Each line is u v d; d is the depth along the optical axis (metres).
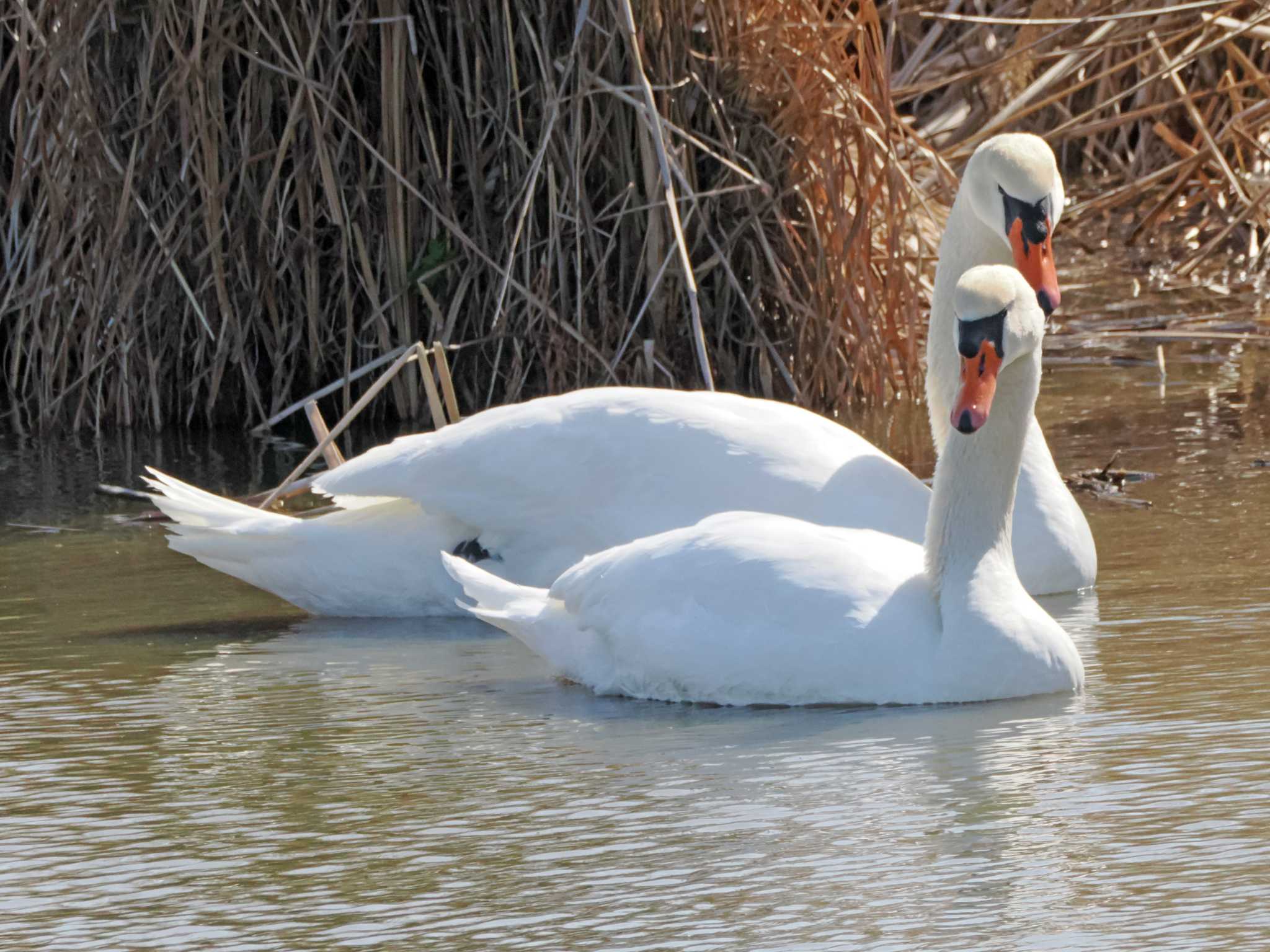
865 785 8.02
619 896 6.85
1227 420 15.88
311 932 6.63
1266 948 6.17
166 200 18.05
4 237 19.09
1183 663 9.75
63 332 18.27
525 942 6.46
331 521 12.06
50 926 6.79
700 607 9.61
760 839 7.39
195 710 9.64
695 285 16.39
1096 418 16.27
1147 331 19.50
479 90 17.48
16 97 18.77
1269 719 8.68
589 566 10.10
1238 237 22.72
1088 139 25.30
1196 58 24.23
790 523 10.00
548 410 12.09
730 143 17.50
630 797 7.99
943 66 24.75
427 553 11.88
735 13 17.58
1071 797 7.74
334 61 17.42
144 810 8.05
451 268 18.06
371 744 8.95
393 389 18.22
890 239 17.59
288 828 7.76
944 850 7.19
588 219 17.23
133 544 13.54
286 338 18.44
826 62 17.59
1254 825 7.30
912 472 14.62
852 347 17.75
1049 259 12.12
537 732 9.12
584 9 16.39
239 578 12.04
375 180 18.05
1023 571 11.48
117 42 17.81
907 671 9.36
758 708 9.49
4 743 9.10
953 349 12.55
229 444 17.28
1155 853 7.07
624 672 9.80
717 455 11.70
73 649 10.96
